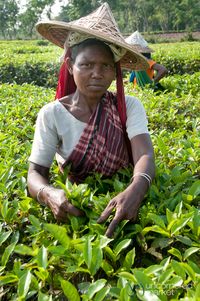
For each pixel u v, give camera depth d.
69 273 1.97
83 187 2.26
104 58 2.40
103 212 2.11
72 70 2.59
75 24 2.48
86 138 2.56
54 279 1.93
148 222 2.20
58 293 1.90
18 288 1.76
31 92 6.55
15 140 3.69
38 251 1.94
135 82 7.41
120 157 2.65
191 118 4.96
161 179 2.69
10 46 22.92
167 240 2.02
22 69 12.16
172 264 1.75
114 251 1.93
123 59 2.77
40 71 12.22
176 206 2.20
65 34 2.75
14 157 3.32
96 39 2.41
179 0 74.00
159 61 12.45
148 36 56.44
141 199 2.19
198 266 1.98
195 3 72.81
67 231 2.22
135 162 2.48
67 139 2.62
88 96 2.51
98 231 2.08
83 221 2.21
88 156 2.60
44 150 2.58
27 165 2.95
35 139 2.62
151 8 76.50
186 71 12.41
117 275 1.88
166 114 4.76
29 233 2.35
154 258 2.11
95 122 2.54
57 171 2.88
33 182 2.42
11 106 5.28
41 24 2.64
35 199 2.43
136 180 2.25
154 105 5.12
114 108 2.62
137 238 2.09
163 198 2.47
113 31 2.46
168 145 3.54
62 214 2.20
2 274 2.05
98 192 2.64
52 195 2.24
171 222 2.02
